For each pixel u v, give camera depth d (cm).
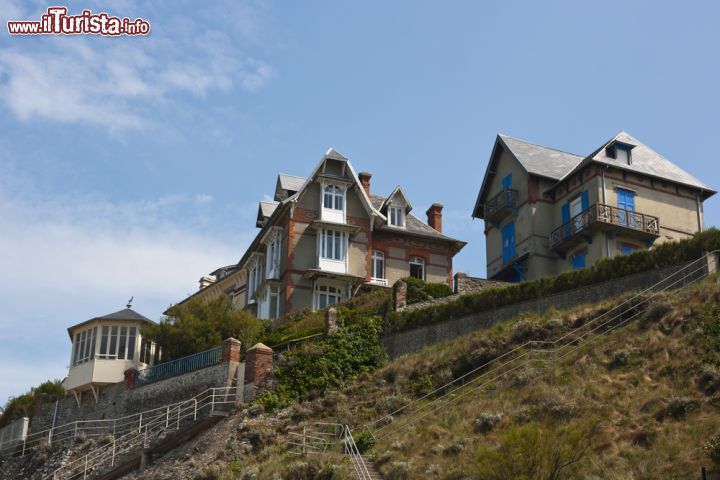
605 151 4597
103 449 3900
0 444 4462
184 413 3791
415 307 3981
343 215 5100
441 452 2780
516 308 3669
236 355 3806
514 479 2323
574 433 2473
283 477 2877
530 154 5006
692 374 2762
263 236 5288
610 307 3353
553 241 4603
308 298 4903
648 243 4431
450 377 3400
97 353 4412
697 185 4669
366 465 2839
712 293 3069
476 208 5209
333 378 3681
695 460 2350
